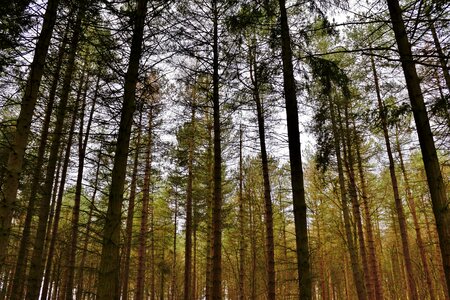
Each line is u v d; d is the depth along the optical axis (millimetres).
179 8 10133
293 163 6828
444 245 5152
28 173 12078
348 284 29438
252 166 20047
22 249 9820
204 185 23781
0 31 6727
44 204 10000
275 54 8156
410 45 6066
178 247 38375
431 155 5562
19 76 8141
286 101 7203
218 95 11125
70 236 17078
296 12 8125
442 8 5426
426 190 18578
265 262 21625
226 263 30969
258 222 23094
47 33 6898
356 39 11211
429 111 6582
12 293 9297
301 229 6445
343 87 7531
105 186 17047
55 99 12031
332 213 19312
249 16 7793
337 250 28094
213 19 10953
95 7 7047
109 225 5742
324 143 8961
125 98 6531
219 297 9180
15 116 12805
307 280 6137
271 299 10359
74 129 13586
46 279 13398
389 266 34906
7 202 5750
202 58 10242
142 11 7047
